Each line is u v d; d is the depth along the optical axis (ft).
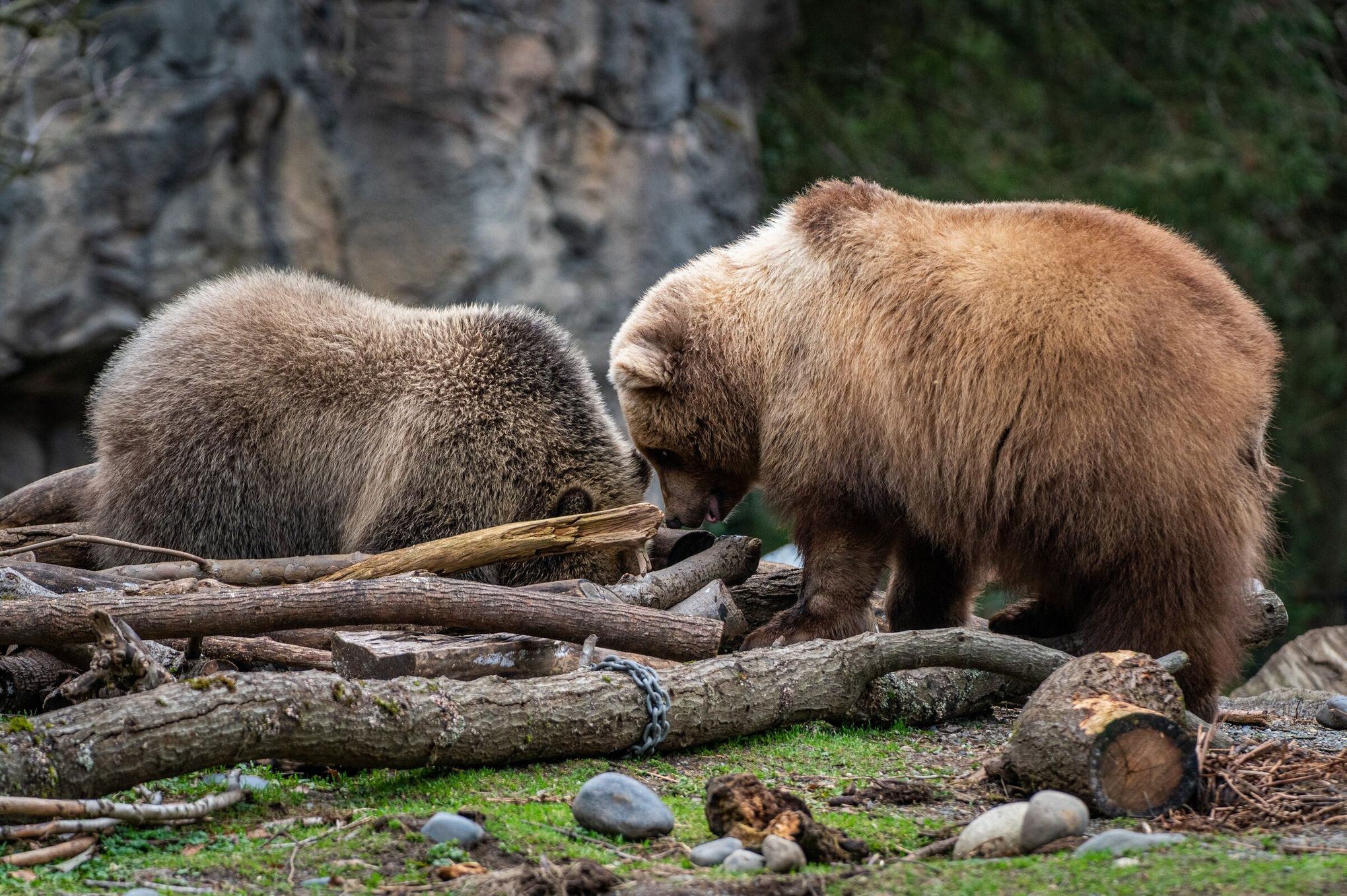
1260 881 17.94
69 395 76.13
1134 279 29.22
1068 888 18.26
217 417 35.32
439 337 36.32
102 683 23.06
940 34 119.85
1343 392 121.60
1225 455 28.60
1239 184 110.73
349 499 35.45
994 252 30.40
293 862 20.12
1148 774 22.75
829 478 32.01
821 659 28.37
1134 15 120.16
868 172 115.75
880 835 21.94
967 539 30.94
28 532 36.22
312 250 77.77
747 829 21.18
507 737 24.44
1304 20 121.19
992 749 28.73
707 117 92.32
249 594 25.57
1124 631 29.19
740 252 35.96
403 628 29.68
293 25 76.59
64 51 71.00
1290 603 111.34
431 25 78.89
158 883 19.21
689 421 35.06
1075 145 119.03
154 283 73.51
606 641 28.22
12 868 19.33
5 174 68.54
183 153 73.31
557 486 35.40
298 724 21.91
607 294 85.81
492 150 80.38
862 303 31.63
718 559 34.83
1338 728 33.24
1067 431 28.84
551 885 18.88
